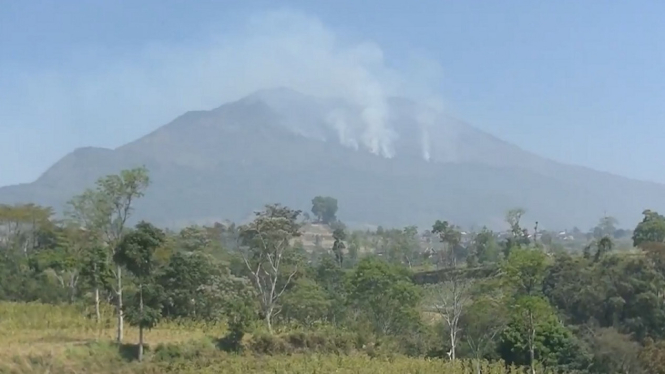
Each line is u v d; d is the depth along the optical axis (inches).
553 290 3415.4
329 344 2800.2
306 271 3651.6
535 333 2869.1
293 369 2343.8
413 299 3255.4
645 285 3238.2
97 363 2265.0
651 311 3189.0
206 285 3046.3
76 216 2765.7
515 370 2630.4
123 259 2415.1
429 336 3166.8
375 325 3223.4
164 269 3019.2
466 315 3063.5
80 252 3388.3
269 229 3014.3
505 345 2896.2
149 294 2395.4
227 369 2279.8
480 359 2743.6
